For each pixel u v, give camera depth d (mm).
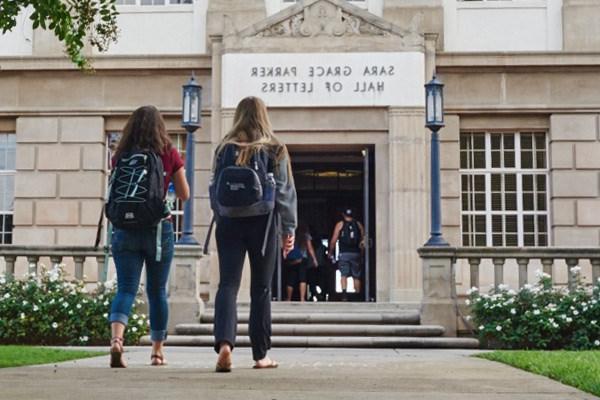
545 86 23828
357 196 25828
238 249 7980
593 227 23469
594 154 23625
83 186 24172
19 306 17297
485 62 23672
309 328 17984
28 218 24188
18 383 6742
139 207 8422
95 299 17484
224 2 24312
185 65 23938
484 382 7164
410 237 22578
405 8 24016
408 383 6969
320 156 24375
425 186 22734
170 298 18469
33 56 24234
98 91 24344
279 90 22906
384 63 22828
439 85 18453
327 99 22812
